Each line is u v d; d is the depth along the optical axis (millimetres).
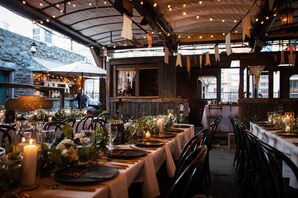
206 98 11773
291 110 7910
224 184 3977
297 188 2648
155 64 9844
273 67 8523
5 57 9250
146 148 2510
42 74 10797
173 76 9570
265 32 8141
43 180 1479
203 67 11492
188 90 11836
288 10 5594
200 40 10461
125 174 1613
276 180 2039
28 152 1338
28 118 5090
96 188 1354
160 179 2881
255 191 2850
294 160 2570
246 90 9359
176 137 3283
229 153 6387
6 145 1667
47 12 7043
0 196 1195
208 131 3414
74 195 1254
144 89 11258
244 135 3594
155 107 9375
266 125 4926
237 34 10070
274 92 9492
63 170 1588
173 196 1458
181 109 9148
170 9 7703
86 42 9984
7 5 5969
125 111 9727
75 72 8945
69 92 12445
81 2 6820
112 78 10336
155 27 7926
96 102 13766
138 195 2518
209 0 7156
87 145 1973
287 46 9516
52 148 1677
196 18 8578
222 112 8695
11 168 1257
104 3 6883
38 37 12859
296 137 3348
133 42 9945
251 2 7164
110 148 2209
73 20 7930
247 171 3248
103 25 8656
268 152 2119
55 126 3941
